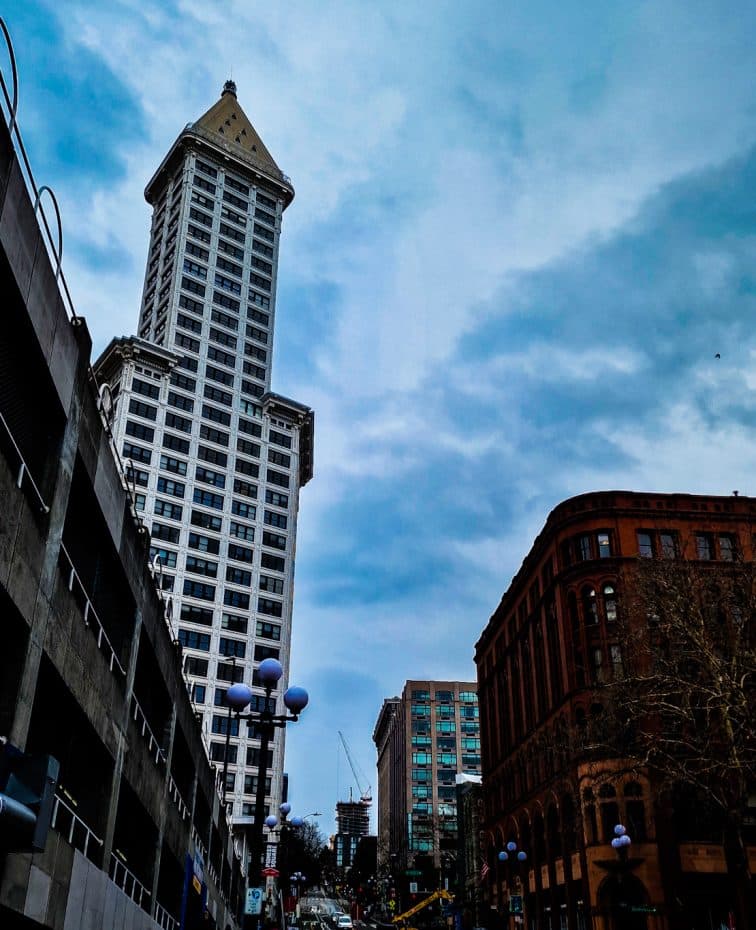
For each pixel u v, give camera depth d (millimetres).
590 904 52156
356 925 121500
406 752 160500
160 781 24094
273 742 97812
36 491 12797
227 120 134750
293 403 116938
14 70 11109
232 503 107688
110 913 18047
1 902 11406
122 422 102500
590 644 59562
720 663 30500
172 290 115812
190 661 96562
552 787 62031
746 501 63125
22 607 12156
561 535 64750
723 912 50219
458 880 102625
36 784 9305
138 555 19984
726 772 30766
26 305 11914
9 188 11055
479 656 95375
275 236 129250
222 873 42656
